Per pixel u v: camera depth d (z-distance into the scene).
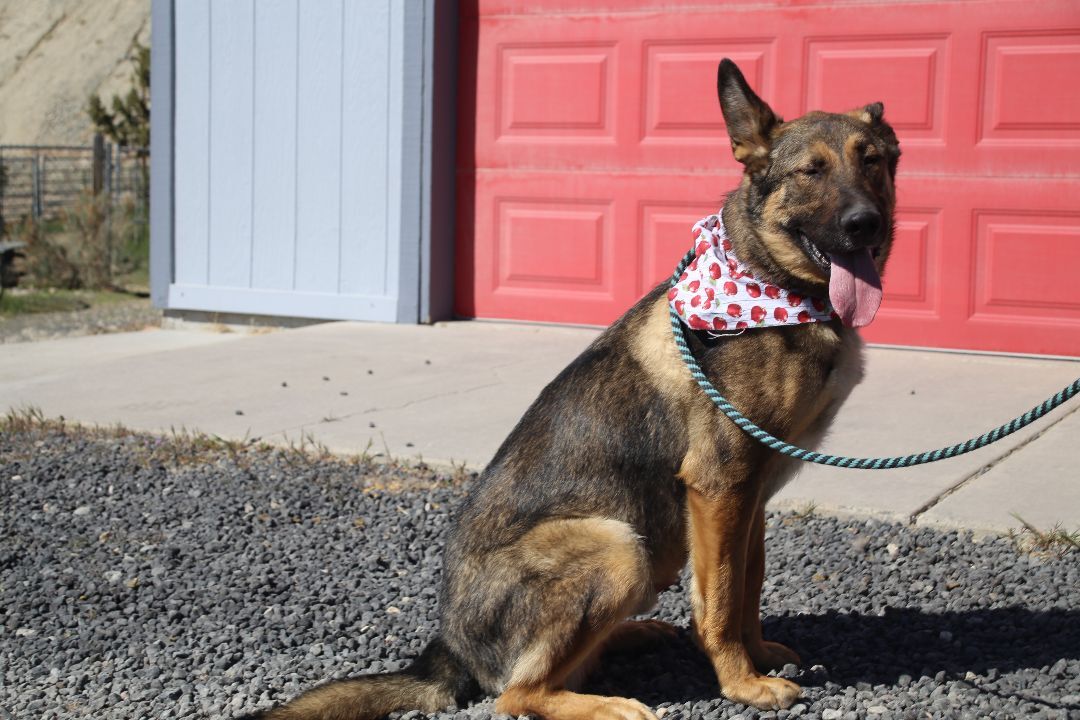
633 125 9.55
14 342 10.96
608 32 9.55
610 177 9.69
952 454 3.42
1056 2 8.19
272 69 10.59
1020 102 8.36
